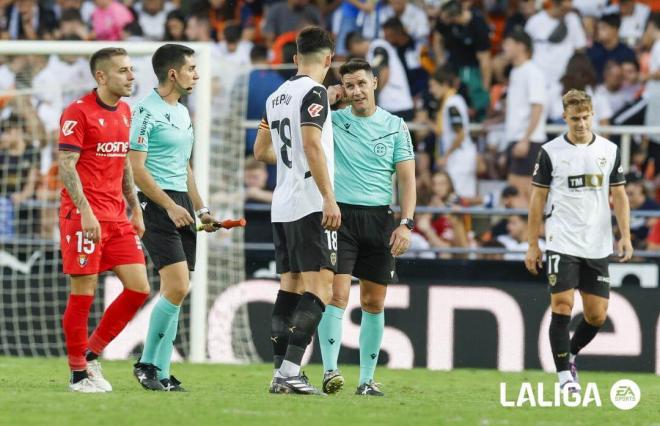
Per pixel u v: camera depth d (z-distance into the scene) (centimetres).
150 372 2538
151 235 2506
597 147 2789
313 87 2319
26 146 4716
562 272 2755
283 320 2528
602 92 4850
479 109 4806
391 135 2528
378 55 4747
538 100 4547
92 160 2389
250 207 4491
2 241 4300
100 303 4022
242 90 4497
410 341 3988
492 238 4534
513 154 4541
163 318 2508
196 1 5306
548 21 4941
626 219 2844
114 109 2414
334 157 2522
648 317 3897
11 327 4197
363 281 2547
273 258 4416
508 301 3962
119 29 5353
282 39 5122
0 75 5059
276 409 2098
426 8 5038
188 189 2630
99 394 2356
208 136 3884
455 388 2998
